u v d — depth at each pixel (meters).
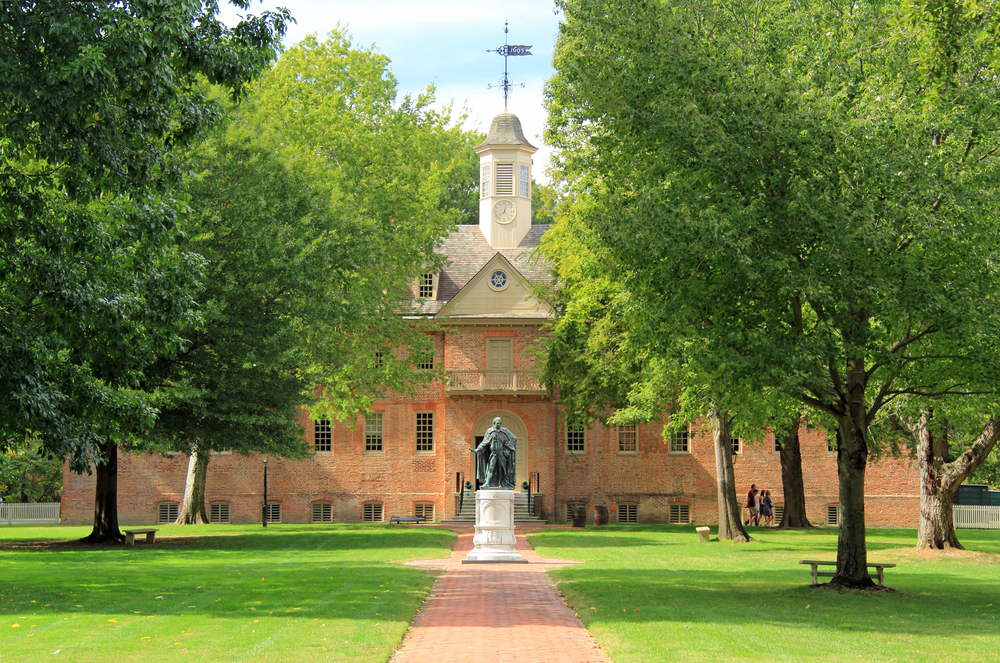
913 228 16.75
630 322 22.45
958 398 22.95
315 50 41.28
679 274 17.44
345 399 43.16
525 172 57.59
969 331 16.34
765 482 51.66
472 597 17.70
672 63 17.94
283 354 28.88
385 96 41.62
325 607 15.29
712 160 16.95
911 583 21.05
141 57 13.61
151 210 16.34
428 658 11.48
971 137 18.59
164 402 27.14
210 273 28.69
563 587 18.89
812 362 16.50
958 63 16.25
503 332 51.69
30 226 15.31
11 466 51.12
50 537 35.53
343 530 40.19
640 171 19.47
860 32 18.89
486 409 51.50
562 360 41.53
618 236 17.55
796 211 16.50
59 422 15.93
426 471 51.84
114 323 16.22
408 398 52.38
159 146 16.27
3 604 15.64
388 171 41.09
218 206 29.27
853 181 17.05
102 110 13.92
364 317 38.88
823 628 13.95
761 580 20.84
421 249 42.03
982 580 21.89
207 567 22.44
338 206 34.31
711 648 11.95
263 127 32.97
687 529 45.00
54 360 16.75
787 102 17.05
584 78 20.08
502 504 25.75
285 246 29.23
